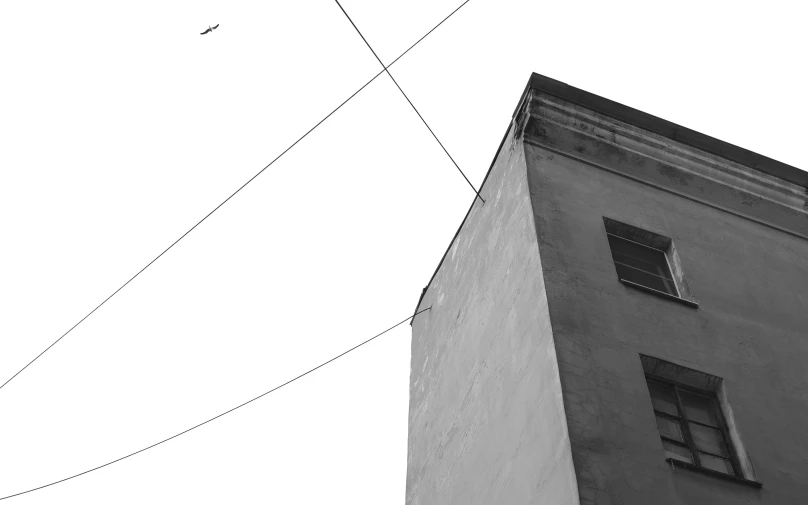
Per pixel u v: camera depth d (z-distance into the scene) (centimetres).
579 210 1848
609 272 1712
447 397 2067
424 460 2084
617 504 1297
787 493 1426
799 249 2047
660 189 2012
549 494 1375
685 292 1794
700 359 1606
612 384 1480
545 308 1602
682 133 2081
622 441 1390
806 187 2138
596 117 2033
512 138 2059
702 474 1392
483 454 1731
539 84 2022
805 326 1811
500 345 1806
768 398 1592
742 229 2019
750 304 1806
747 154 2116
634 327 1612
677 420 1516
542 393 1519
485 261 2073
